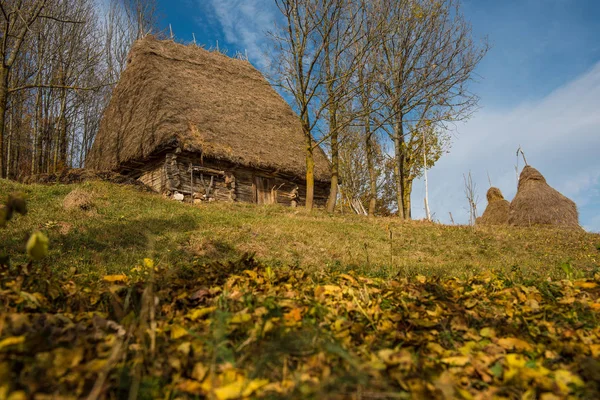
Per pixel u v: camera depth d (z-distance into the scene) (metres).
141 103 17.55
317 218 14.83
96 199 11.09
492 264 8.52
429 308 2.53
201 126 17.00
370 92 19.48
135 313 2.03
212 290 2.42
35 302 1.91
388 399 1.21
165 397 1.29
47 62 22.34
